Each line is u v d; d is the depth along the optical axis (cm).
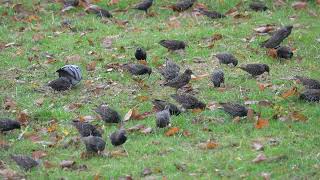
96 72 1706
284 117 1402
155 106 1447
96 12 2080
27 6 2130
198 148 1295
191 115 1431
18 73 1722
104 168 1233
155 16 2072
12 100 1561
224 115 1425
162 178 1184
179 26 1988
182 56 1777
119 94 1576
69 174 1216
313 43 1836
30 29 2003
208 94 1542
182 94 1480
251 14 2055
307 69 1678
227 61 1684
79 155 1291
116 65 1736
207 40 1875
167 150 1289
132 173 1209
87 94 1584
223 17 2030
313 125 1366
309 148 1270
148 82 1633
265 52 1786
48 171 1234
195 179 1180
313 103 1473
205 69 1697
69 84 1595
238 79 1627
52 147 1336
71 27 1997
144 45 1859
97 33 1956
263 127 1361
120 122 1409
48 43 1903
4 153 1317
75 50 1852
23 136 1383
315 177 1170
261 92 1541
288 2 2130
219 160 1239
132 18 2064
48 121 1453
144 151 1291
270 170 1196
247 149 1280
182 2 2078
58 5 2136
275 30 1919
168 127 1374
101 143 1272
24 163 1242
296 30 1931
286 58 1731
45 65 1764
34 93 1603
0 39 1938
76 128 1365
